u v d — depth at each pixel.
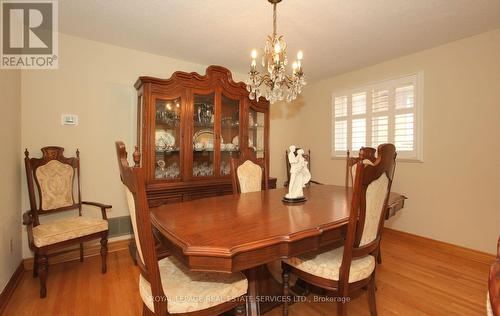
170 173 2.74
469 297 1.88
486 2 1.94
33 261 2.27
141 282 1.23
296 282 1.99
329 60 3.17
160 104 2.65
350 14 2.10
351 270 1.36
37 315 1.66
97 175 2.68
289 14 2.10
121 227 2.81
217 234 1.13
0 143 1.81
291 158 1.87
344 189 2.41
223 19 2.19
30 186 2.16
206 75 2.84
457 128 2.65
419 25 2.30
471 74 2.54
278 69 1.79
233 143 3.14
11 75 2.04
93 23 2.27
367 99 3.43
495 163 2.42
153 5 1.98
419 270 2.30
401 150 3.09
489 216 2.46
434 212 2.83
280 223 1.30
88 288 1.98
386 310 1.73
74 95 2.54
